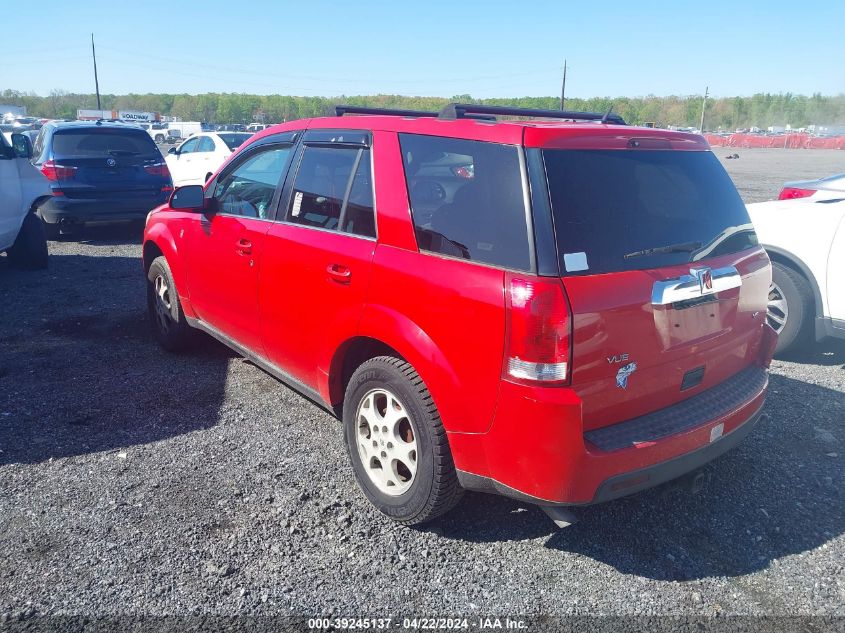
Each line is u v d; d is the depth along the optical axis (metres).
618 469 2.71
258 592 2.83
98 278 8.45
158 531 3.22
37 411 4.51
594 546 3.20
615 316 2.68
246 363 5.47
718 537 3.28
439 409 2.93
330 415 4.54
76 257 9.80
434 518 3.27
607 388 2.72
